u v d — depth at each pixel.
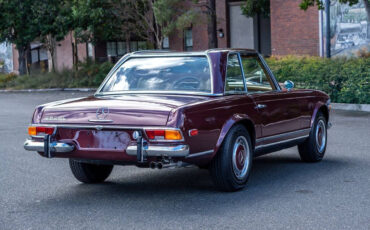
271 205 5.78
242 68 6.98
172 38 34.66
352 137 11.14
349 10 23.39
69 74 30.86
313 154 8.39
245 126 6.78
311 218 5.26
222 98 6.32
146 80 6.75
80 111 6.00
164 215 5.45
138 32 31.27
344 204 5.79
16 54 43.34
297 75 18.28
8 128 13.57
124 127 5.74
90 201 6.13
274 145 7.33
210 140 6.00
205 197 6.21
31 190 6.77
